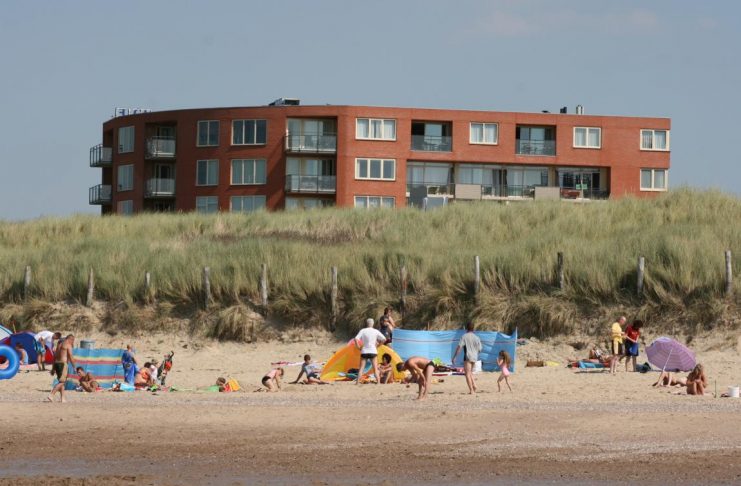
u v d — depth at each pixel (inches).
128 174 5669.3
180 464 1122.7
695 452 1136.8
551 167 5506.9
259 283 2576.3
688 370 1758.1
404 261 2539.4
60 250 2957.7
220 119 5403.5
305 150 5319.9
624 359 2128.4
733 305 2219.5
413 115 5354.3
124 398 1664.6
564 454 1141.1
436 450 1176.8
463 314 2390.5
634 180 5487.2
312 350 2443.4
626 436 1229.1
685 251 2340.1
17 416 1440.7
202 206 5413.4
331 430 1309.1
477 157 5388.8
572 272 2379.4
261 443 1231.5
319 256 2659.9
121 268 2733.8
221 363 2331.4
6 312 2672.2
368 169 5315.0
